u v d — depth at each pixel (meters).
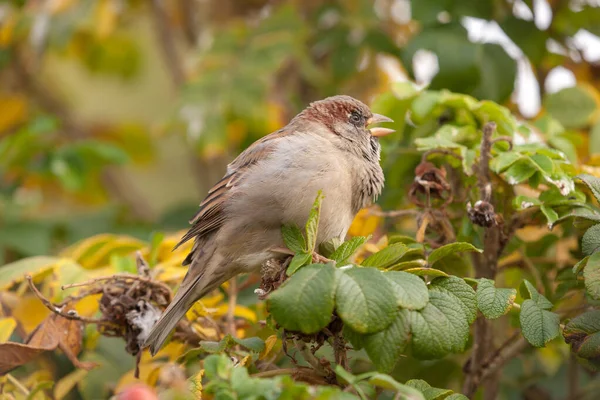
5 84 3.85
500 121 3.54
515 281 3.56
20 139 3.69
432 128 3.57
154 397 3.41
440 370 3.56
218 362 3.41
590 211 3.49
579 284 3.49
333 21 3.74
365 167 3.54
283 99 3.75
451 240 3.52
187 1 3.81
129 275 3.51
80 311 3.53
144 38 4.24
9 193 3.72
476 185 3.52
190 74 3.73
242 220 3.52
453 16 3.61
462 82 3.60
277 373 3.47
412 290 3.44
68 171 3.71
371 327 3.43
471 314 3.45
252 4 3.83
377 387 3.46
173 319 3.51
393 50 3.71
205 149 3.70
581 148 3.60
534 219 3.52
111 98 4.52
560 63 3.65
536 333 3.45
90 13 3.78
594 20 3.64
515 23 3.62
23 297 3.55
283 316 3.43
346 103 3.55
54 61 4.06
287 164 3.51
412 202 3.54
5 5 3.79
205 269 3.52
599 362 3.45
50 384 3.50
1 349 3.49
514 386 3.58
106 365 3.60
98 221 3.71
